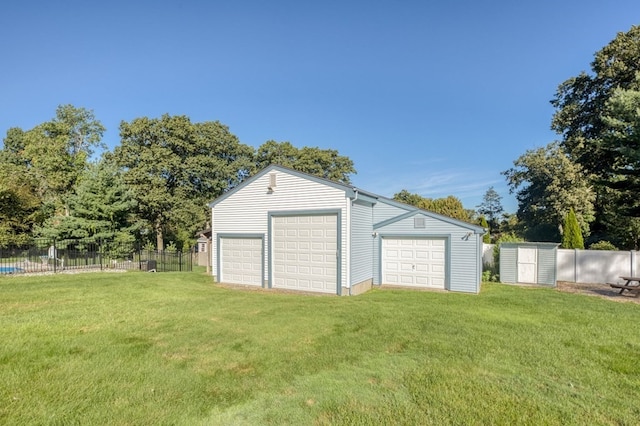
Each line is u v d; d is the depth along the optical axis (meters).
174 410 3.47
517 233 34.66
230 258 13.61
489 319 7.29
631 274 13.38
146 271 16.92
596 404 3.64
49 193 27.84
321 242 11.45
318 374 4.36
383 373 4.40
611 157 18.23
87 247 18.73
